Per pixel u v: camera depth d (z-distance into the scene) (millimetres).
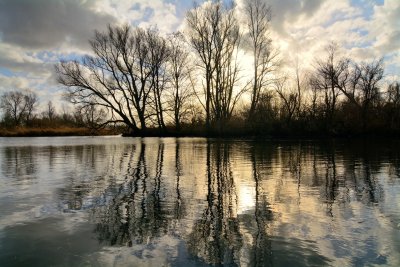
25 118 98312
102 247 5559
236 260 5082
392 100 46875
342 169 14508
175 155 21406
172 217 7195
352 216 7266
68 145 32438
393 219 7016
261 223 6793
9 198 8922
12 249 5480
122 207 7992
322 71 45938
